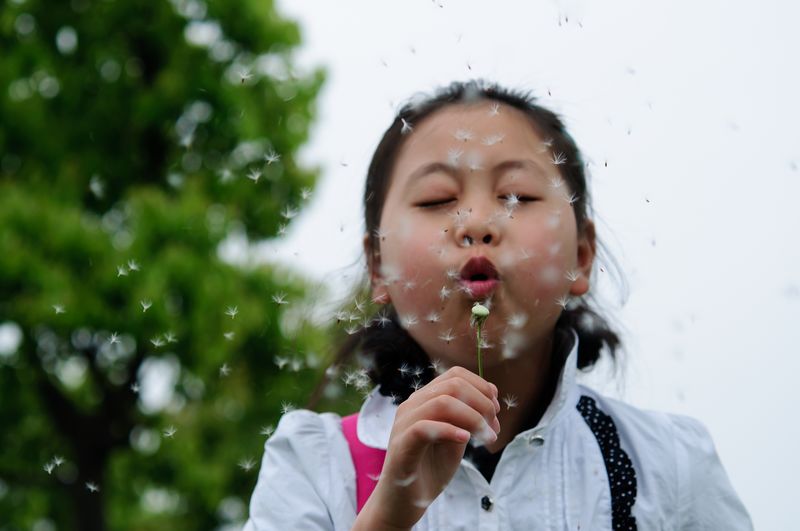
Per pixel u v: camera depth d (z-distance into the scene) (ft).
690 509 11.47
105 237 44.11
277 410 46.14
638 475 11.44
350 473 11.37
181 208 44.04
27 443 50.16
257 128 47.96
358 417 11.91
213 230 44.50
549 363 11.48
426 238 10.61
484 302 10.30
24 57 48.01
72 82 48.55
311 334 21.66
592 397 12.30
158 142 48.98
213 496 47.65
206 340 43.24
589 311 13.21
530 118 11.50
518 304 10.44
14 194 44.57
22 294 43.45
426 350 11.26
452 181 10.86
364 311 12.89
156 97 47.75
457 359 10.77
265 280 44.50
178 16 49.08
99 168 48.08
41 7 48.75
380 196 12.20
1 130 47.29
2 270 42.55
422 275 10.55
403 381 11.87
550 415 11.06
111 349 45.62
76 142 48.26
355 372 12.21
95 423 49.19
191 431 48.03
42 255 43.32
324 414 12.16
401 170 11.27
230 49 49.85
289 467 11.50
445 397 9.00
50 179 47.32
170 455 48.34
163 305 42.39
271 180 47.83
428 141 11.10
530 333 10.57
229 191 46.47
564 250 10.80
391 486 9.07
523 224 10.60
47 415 49.08
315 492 11.28
